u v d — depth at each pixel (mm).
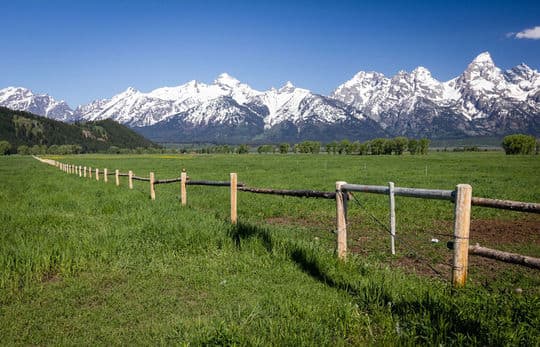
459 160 73625
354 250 8656
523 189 21062
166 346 4168
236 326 4223
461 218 4746
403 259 7898
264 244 7867
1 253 6906
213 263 6945
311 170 44625
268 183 26406
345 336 4234
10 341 4375
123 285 6059
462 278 4797
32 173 37781
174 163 74625
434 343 3871
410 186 23547
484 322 3908
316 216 13531
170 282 6148
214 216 10656
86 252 7328
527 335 3648
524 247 9117
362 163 64625
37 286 6020
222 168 53469
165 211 11344
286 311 4785
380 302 5027
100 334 4504
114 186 21578
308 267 6699
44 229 9359
